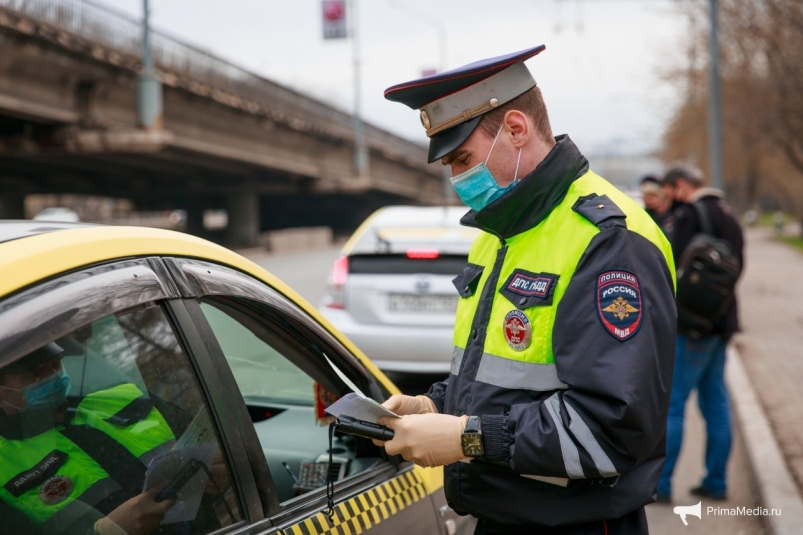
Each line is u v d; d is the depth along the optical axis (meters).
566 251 1.67
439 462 1.63
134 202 51.09
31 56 18.28
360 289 6.20
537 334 1.65
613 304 1.58
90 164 28.83
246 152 30.70
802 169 16.69
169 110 24.62
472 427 1.61
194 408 1.53
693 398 7.27
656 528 4.09
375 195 62.56
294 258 26.66
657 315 1.60
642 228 1.68
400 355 6.09
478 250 1.99
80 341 1.33
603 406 1.54
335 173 40.97
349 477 1.97
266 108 30.00
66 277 1.33
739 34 16.20
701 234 4.31
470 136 1.75
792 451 4.97
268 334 1.95
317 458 2.17
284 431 2.31
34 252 1.30
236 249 34.47
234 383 1.64
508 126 1.74
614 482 1.66
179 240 1.64
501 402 1.68
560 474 1.57
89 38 19.92
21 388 1.25
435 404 2.04
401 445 1.63
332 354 2.09
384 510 1.97
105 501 1.38
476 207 1.84
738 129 19.42
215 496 1.53
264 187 39.41
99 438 1.38
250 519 1.58
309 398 2.40
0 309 1.21
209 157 30.11
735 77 18.03
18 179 33.03
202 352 1.58
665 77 24.03
